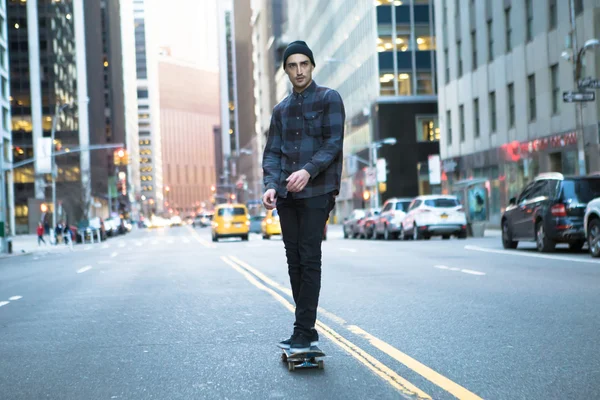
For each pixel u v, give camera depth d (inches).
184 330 304.2
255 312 353.7
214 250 1133.7
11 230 2768.2
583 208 698.2
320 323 307.7
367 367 218.1
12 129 3659.0
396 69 2522.1
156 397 191.0
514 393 183.2
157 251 1181.7
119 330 311.9
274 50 5152.6
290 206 210.1
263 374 212.5
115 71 5378.9
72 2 4010.8
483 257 706.8
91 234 1999.3
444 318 311.1
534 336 261.4
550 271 519.5
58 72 3764.8
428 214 1205.7
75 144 3878.0
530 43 1455.5
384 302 372.8
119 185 5004.9
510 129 1573.6
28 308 409.7
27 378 220.5
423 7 2534.5
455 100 1897.1
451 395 183.0
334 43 3221.0
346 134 3061.0
